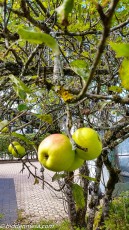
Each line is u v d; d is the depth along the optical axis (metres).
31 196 11.52
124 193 6.37
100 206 5.92
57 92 1.23
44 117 1.40
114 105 3.37
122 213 5.67
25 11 1.28
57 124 3.11
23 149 2.19
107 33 0.67
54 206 9.95
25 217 8.90
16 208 9.92
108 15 0.64
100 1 2.44
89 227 4.71
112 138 3.57
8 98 2.64
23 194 11.93
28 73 2.30
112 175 4.70
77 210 5.65
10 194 12.00
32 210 9.65
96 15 2.91
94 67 0.77
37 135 2.37
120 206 5.96
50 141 1.33
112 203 6.14
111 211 5.77
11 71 2.25
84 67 1.35
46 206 10.03
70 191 5.54
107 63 2.88
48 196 11.33
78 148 1.29
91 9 2.70
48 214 9.12
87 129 1.42
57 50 0.87
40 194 11.79
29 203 10.55
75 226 5.53
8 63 2.23
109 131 3.62
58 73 1.26
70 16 2.83
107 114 4.02
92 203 4.70
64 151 1.31
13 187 13.33
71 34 1.56
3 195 11.85
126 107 3.36
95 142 1.38
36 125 3.23
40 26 1.33
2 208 9.96
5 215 9.14
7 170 18.70
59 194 11.30
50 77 2.31
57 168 1.30
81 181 5.54
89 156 1.37
